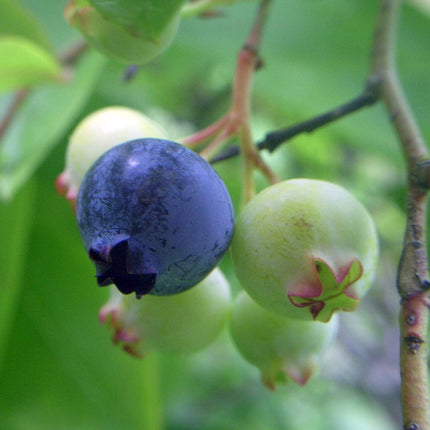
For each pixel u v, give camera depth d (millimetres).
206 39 137
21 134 117
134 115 96
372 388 241
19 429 133
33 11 133
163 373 168
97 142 94
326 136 165
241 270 84
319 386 238
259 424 216
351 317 238
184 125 201
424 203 83
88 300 136
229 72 185
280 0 134
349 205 83
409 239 82
